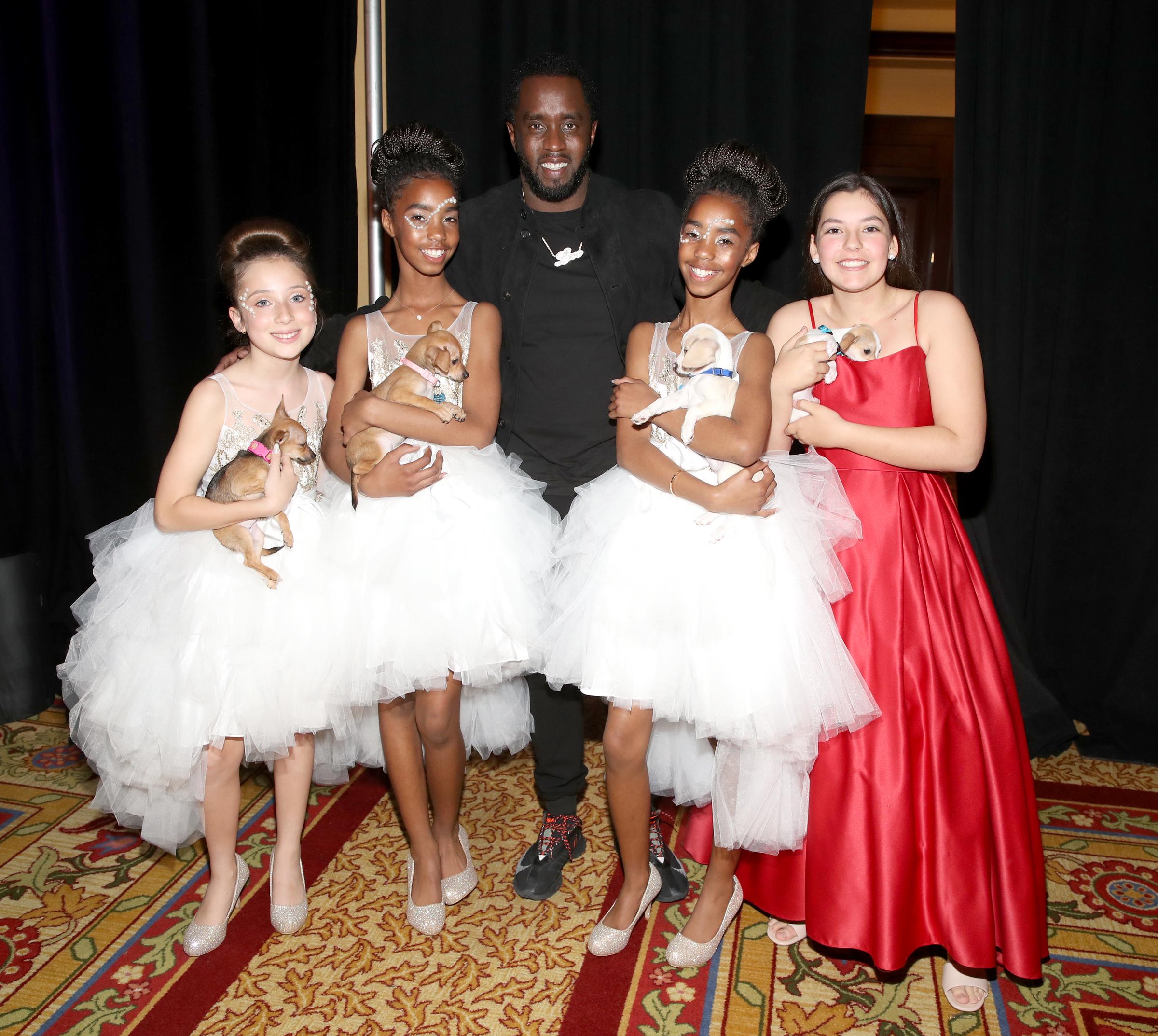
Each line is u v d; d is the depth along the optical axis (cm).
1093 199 336
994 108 331
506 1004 211
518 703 250
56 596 379
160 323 351
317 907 245
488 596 216
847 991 217
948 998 213
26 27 337
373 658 212
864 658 204
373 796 302
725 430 192
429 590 211
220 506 207
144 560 223
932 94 429
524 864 256
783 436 214
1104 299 339
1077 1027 206
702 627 194
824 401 215
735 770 206
